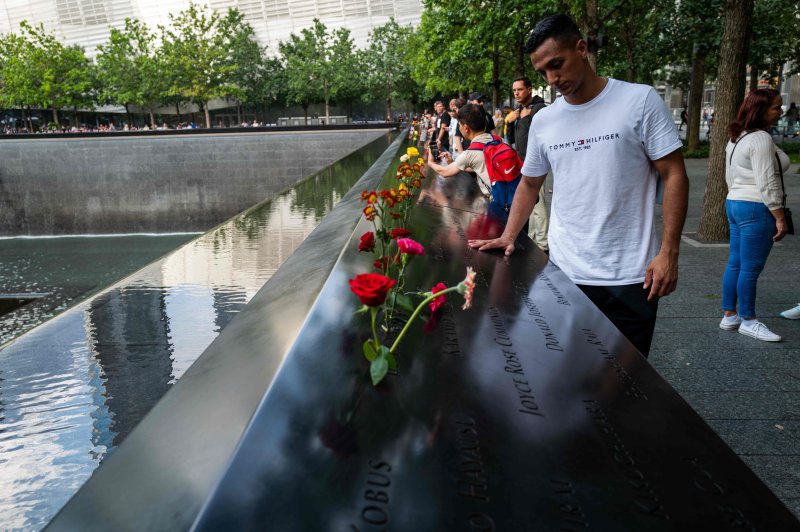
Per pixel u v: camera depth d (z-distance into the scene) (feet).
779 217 13.04
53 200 89.51
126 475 3.47
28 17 202.90
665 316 15.76
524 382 4.68
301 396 4.08
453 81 85.97
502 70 80.53
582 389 4.69
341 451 3.46
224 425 3.80
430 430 3.80
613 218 7.97
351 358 4.76
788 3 61.31
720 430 10.02
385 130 87.92
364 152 50.26
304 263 9.48
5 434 6.14
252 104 206.80
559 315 6.37
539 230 19.71
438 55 70.38
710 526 3.19
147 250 78.69
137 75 170.71
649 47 65.98
